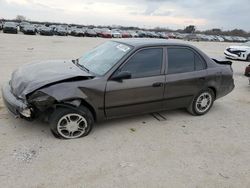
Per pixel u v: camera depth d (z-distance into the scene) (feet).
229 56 51.44
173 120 16.34
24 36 108.68
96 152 11.94
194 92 16.46
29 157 11.16
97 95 12.94
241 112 18.75
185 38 189.78
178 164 11.46
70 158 11.32
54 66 14.58
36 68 14.34
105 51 15.49
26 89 12.21
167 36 190.08
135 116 16.44
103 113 13.57
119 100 13.66
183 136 14.21
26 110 12.01
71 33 149.79
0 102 16.99
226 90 18.28
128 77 13.32
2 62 34.68
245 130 15.58
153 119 16.25
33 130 13.56
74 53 52.01
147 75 14.34
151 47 14.64
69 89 12.20
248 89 26.13
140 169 10.90
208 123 16.28
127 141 13.19
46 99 11.82
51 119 12.48
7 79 24.26
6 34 116.88
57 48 61.57
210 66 16.98
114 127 14.70
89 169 10.66
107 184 9.83
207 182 10.37
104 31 163.22
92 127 13.56
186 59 15.94
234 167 11.55
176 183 10.17
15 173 10.07
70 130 12.89
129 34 170.40
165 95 15.20
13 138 12.64
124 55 13.84
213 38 198.80
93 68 14.29
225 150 13.01
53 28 156.56
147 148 12.63
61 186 9.54
